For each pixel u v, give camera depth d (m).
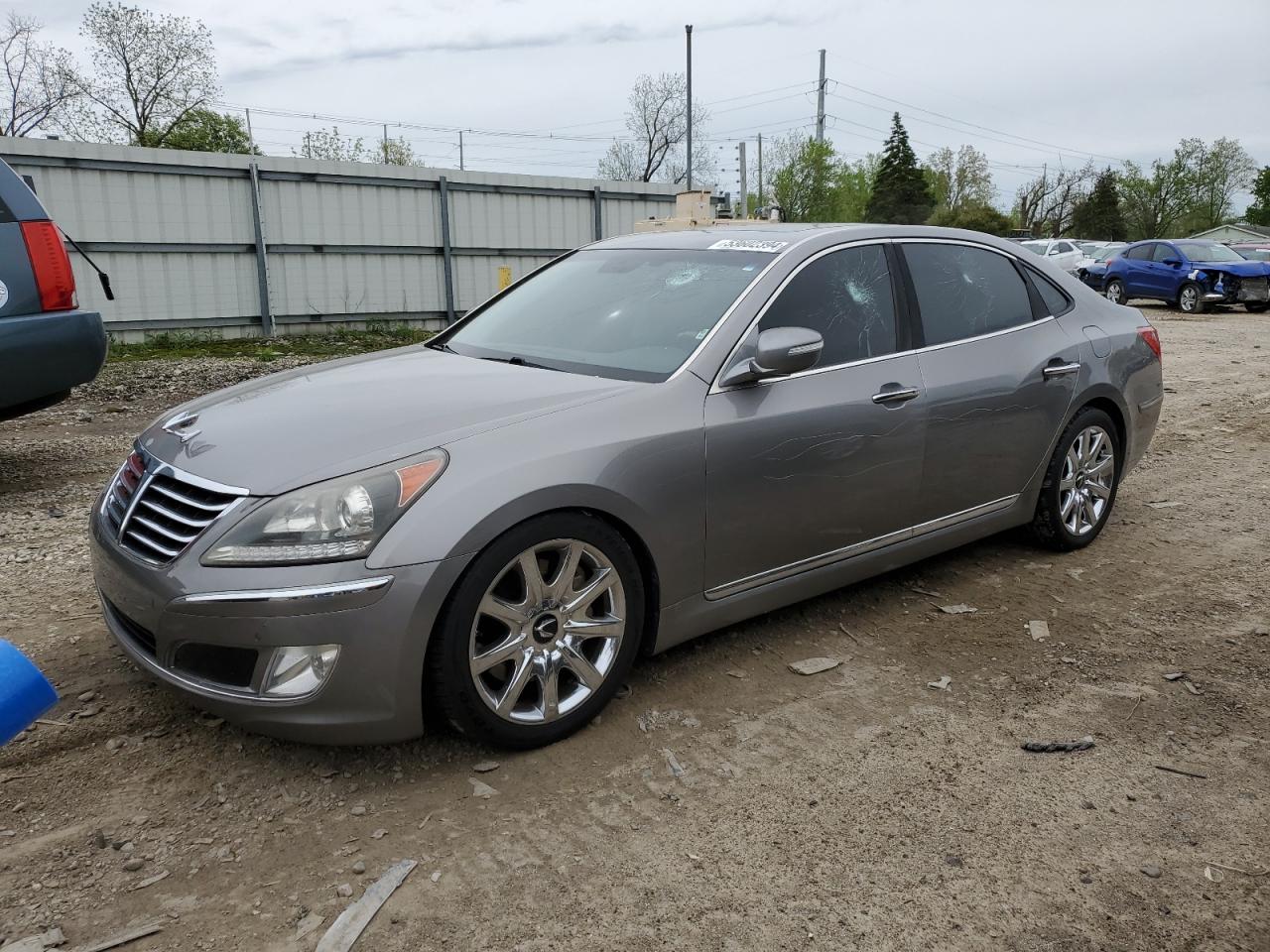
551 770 2.91
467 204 18.55
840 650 3.79
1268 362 12.96
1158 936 2.29
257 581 2.58
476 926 2.27
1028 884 2.46
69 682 3.37
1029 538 4.96
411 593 2.63
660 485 3.12
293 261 16.94
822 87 63.19
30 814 2.64
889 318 3.96
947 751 3.07
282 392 3.41
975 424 4.16
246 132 48.50
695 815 2.71
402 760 2.94
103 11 43.53
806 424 3.51
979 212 81.94
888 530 3.95
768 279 3.64
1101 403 4.90
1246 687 3.54
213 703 2.70
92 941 2.20
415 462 2.74
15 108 43.22
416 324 18.41
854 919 2.31
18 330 5.34
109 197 14.97
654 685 3.45
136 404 9.44
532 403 3.09
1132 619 4.14
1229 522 5.57
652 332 3.60
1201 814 2.77
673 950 2.20
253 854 2.51
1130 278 23.78
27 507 5.59
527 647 2.91
